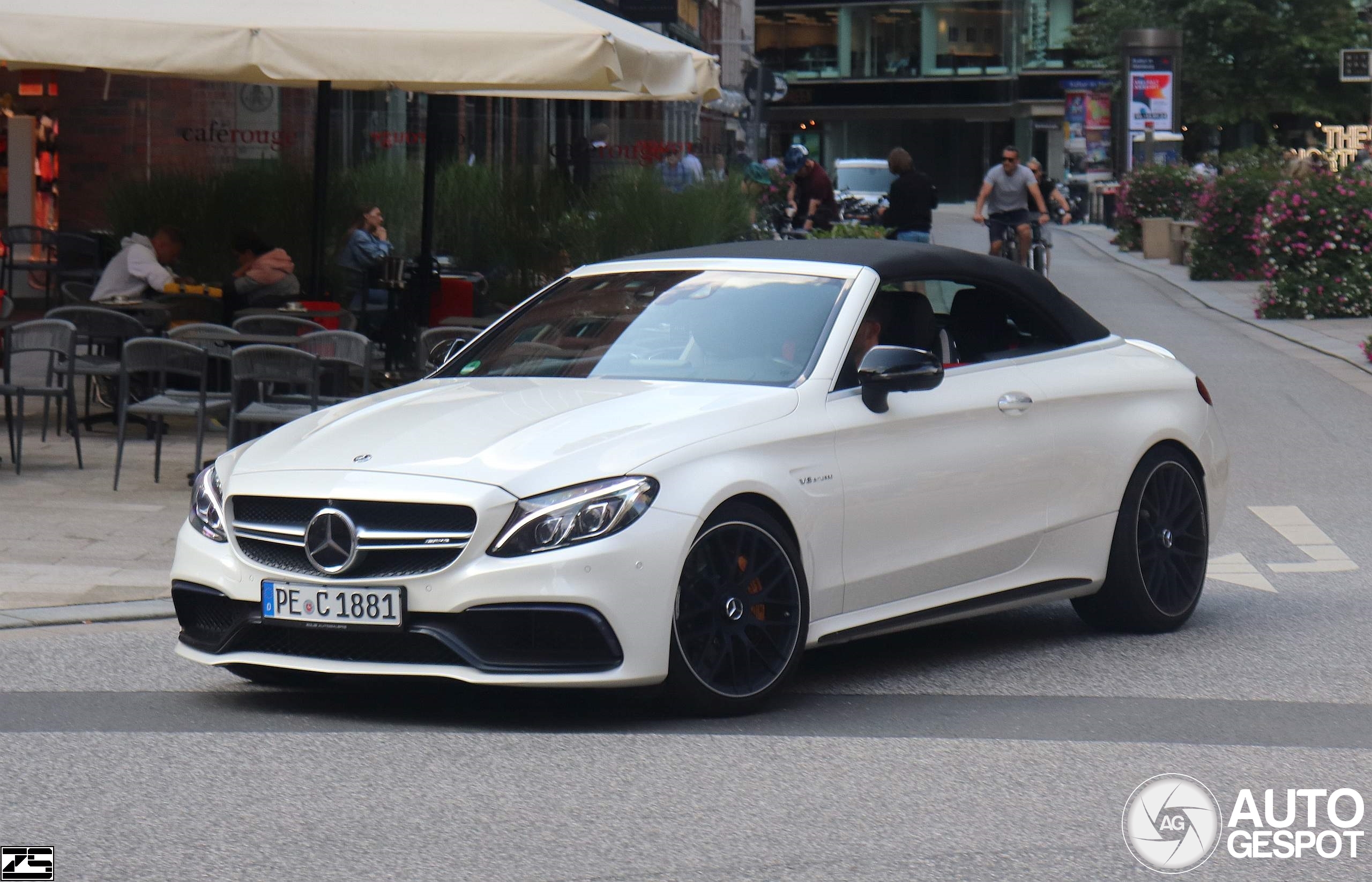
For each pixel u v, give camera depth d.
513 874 6.19
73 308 16.55
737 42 64.19
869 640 10.42
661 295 9.85
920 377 8.95
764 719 8.40
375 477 8.09
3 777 7.38
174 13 15.41
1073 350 10.38
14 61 15.37
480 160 24.36
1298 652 9.97
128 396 15.59
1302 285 31.97
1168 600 10.52
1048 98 110.00
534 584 7.78
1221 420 19.91
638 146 24.02
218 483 8.68
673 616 8.05
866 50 112.69
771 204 33.19
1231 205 40.97
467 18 15.50
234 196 23.38
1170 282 41.31
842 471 8.73
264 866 6.27
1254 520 14.41
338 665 8.07
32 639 10.17
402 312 21.05
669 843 6.54
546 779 7.37
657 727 8.23
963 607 9.41
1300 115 82.56
